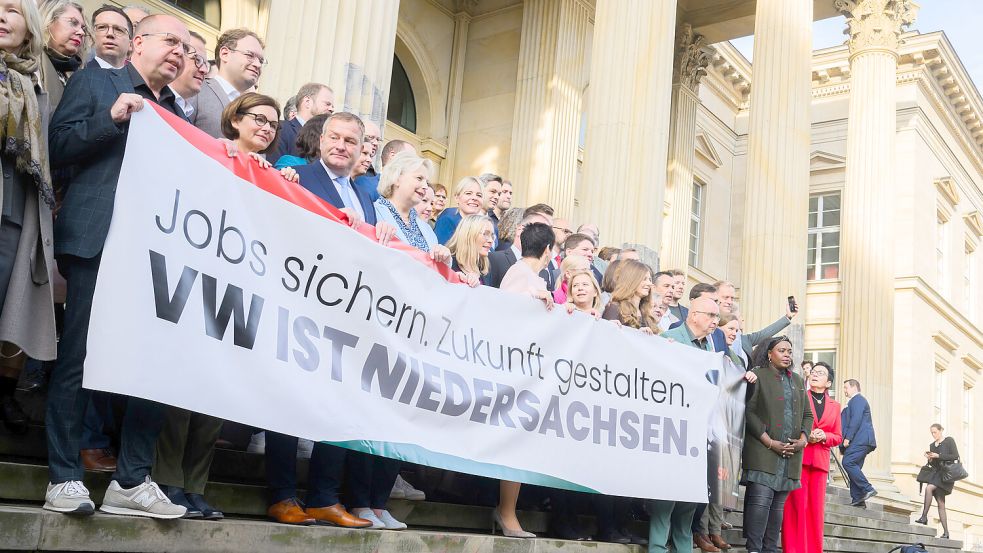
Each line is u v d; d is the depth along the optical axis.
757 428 7.36
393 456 4.53
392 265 4.68
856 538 12.82
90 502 3.48
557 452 5.52
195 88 4.56
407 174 5.25
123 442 3.73
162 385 3.62
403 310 4.71
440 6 16.83
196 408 3.72
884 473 18.06
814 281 26.80
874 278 18.94
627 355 6.11
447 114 16.94
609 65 11.04
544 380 5.50
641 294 6.45
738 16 19.19
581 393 5.74
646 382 6.22
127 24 4.68
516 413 5.29
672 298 7.45
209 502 4.39
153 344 3.61
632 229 10.51
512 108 16.39
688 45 19.91
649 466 6.15
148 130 3.70
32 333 3.53
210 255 3.86
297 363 4.16
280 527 4.13
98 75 3.80
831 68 27.83
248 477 5.02
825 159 27.91
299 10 7.10
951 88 27.98
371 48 7.52
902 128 26.84
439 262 4.96
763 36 14.53
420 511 5.53
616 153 10.72
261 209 4.10
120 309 3.51
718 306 7.49
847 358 18.89
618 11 11.13
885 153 19.33
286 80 6.96
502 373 5.25
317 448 4.66
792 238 13.82
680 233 19.56
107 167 3.73
